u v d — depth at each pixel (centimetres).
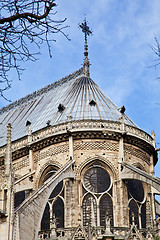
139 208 5516
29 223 4144
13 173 3744
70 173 5378
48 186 4834
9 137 3881
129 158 5697
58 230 4912
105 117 5903
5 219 3562
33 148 5856
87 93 6309
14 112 7344
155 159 6216
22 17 1734
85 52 7094
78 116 5900
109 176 5534
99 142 5634
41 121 6288
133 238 4800
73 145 5625
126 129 5759
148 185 5731
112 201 5409
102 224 5256
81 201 5375
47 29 1720
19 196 5762
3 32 1714
